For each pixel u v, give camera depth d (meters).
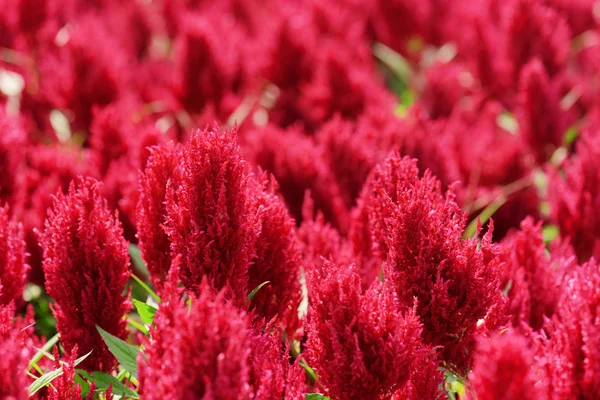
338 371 1.12
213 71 1.82
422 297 1.16
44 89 1.89
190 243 1.15
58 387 1.13
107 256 1.20
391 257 1.17
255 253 1.18
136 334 1.30
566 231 1.44
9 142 1.41
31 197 1.49
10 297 1.23
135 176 1.32
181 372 1.05
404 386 1.14
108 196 1.40
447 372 1.18
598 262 1.41
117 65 1.79
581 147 1.44
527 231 1.28
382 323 1.13
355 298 1.13
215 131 1.15
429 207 1.17
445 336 1.17
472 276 1.16
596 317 1.12
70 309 1.19
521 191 1.58
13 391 1.06
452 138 1.62
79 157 1.75
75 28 1.81
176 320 1.06
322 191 1.45
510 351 1.05
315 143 1.81
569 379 1.13
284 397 1.13
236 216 1.16
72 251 1.19
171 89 1.88
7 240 1.23
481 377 1.06
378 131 1.59
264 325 1.21
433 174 1.46
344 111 1.89
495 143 1.74
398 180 1.21
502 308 1.18
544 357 1.15
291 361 1.24
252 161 1.47
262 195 1.21
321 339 1.13
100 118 1.48
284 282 1.21
